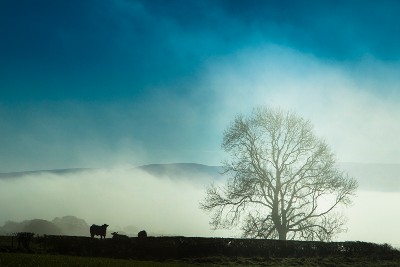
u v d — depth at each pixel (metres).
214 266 48.84
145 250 56.19
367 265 52.78
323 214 64.19
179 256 55.84
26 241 54.50
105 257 54.28
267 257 56.09
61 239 56.41
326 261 55.00
